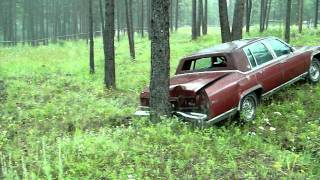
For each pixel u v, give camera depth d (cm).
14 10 7325
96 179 675
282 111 1068
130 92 1641
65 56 3466
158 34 953
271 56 1115
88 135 910
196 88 930
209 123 918
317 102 1099
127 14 2922
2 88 1806
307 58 1214
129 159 762
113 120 1084
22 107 1379
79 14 7494
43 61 3114
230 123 1003
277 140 903
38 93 1662
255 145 856
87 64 2747
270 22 6875
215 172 704
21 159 775
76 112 1248
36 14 7562
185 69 1106
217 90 934
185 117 937
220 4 1600
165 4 948
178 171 709
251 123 996
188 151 793
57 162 736
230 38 1617
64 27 7612
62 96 1555
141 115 1023
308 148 837
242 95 981
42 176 692
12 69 2645
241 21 1593
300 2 3619
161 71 959
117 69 2364
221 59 1058
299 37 3175
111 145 814
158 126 916
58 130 1036
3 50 4578
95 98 1474
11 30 6956
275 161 764
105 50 1719
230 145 849
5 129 1069
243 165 742
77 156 774
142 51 3419
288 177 680
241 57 1031
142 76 2019
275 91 1114
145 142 848
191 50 3097
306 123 984
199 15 4338
